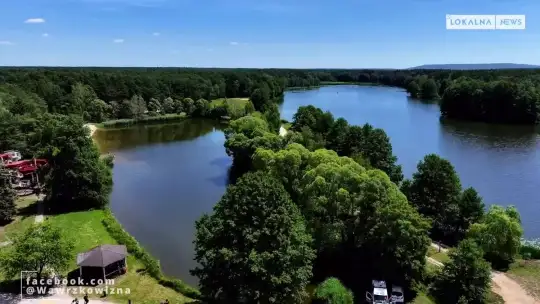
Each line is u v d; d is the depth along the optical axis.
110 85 199.00
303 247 44.00
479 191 90.44
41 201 79.31
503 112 181.62
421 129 162.25
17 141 101.19
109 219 69.69
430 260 56.44
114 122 181.25
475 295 46.16
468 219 64.81
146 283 49.81
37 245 46.09
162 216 77.12
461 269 47.16
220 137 156.00
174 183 98.00
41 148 98.75
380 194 52.12
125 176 103.56
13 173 83.69
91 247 58.94
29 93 152.62
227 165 114.25
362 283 50.41
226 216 43.91
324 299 45.81
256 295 40.06
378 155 91.38
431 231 66.81
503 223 55.03
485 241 55.34
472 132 156.62
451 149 127.56
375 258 50.53
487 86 187.62
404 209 49.78
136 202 84.75
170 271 55.72
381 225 49.34
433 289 48.69
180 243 65.25
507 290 48.94
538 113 175.00
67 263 49.62
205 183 98.12
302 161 65.31
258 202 43.44
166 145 140.88
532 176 100.56
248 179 45.91
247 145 98.69
